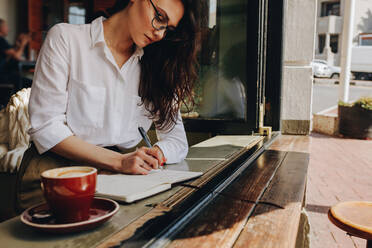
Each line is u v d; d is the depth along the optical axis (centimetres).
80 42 137
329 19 3098
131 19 132
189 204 112
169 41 152
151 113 167
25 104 255
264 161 207
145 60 154
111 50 144
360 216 152
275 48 338
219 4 319
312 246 280
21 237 80
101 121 145
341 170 522
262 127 318
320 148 689
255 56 305
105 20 145
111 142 151
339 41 3142
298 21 378
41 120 134
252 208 118
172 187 127
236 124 317
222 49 322
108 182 119
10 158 231
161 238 87
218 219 106
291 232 98
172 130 173
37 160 139
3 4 1017
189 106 330
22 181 138
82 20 1099
